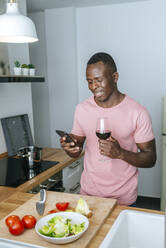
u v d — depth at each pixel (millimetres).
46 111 3750
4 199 1489
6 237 1042
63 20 3406
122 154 1364
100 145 1338
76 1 3113
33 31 1495
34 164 2057
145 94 3330
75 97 3525
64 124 3625
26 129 2658
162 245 1141
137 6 3191
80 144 1684
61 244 990
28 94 2766
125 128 1478
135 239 1191
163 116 2842
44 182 1940
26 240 1021
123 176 1507
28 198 1410
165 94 3256
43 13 3561
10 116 2510
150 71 3270
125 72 3365
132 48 3291
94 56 1462
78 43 3504
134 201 1546
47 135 3816
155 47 3207
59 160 2275
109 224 1142
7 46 2299
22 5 2625
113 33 3336
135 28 3242
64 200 1342
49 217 1130
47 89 3684
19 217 1178
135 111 1457
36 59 3697
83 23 3434
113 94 1492
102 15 3342
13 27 1409
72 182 2439
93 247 995
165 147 2865
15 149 2463
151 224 1150
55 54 3518
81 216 1121
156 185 3420
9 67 2344
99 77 1417
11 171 2004
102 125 1363
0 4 2207
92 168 1548
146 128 1460
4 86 2406
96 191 1549
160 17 3135
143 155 1441
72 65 3469
